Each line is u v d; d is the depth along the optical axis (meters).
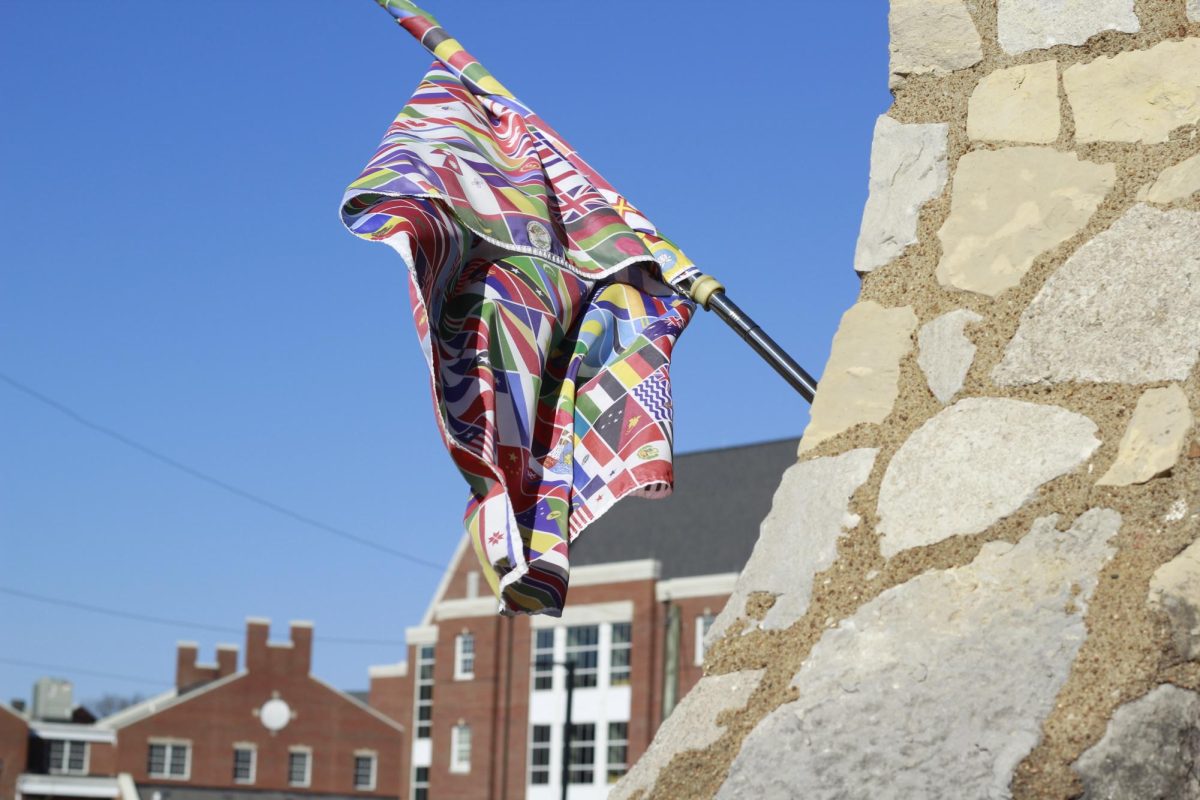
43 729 56.62
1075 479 2.62
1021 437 2.71
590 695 44.78
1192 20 3.06
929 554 2.65
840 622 2.64
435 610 51.69
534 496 3.26
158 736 56.22
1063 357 2.78
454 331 3.23
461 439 3.07
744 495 48.88
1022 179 3.04
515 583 3.13
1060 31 3.17
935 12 3.30
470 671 47.69
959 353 2.89
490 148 3.62
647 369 3.46
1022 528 2.60
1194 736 2.31
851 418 2.95
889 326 3.02
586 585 45.56
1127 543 2.49
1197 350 2.67
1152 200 2.90
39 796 54.50
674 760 2.64
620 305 3.58
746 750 2.52
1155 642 2.34
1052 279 2.89
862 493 2.80
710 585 43.41
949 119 3.19
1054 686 2.35
